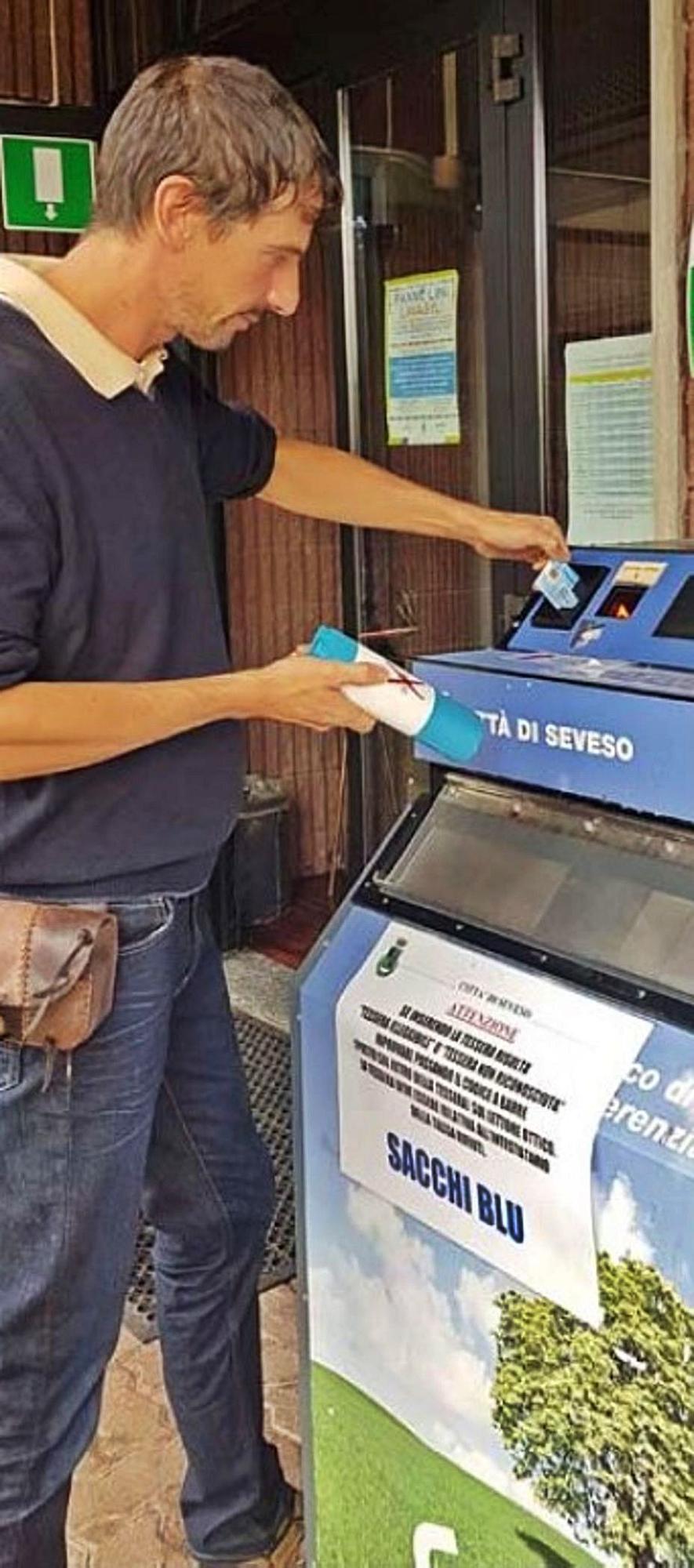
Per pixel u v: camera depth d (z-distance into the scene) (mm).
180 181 1382
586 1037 1388
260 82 1415
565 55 2723
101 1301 1606
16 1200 1537
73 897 1520
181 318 1485
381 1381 1645
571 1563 1441
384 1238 1604
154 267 1441
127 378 1462
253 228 1421
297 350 3975
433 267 3178
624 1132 1306
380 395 3418
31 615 1406
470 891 1627
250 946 4355
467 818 1688
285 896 4477
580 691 1468
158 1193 1851
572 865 1536
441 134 3068
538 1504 1463
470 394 3131
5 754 1396
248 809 4320
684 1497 1300
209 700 1452
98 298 1455
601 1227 1330
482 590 3223
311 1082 1688
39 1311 1561
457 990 1528
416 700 1518
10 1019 1465
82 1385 1623
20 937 1469
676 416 2547
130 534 1472
